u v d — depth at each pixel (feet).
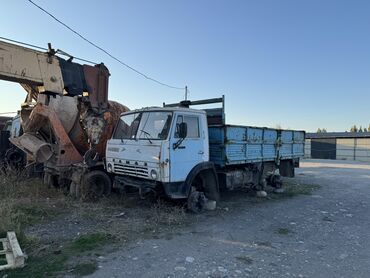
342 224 25.57
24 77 27.86
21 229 20.95
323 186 46.57
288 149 43.73
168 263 16.90
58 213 26.04
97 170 31.60
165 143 24.47
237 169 34.47
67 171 32.22
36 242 18.99
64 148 31.89
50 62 29.60
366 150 140.46
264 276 15.57
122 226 22.77
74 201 29.91
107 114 34.22
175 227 23.32
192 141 26.89
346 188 45.27
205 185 29.58
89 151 31.83
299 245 20.22
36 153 31.24
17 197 30.42
